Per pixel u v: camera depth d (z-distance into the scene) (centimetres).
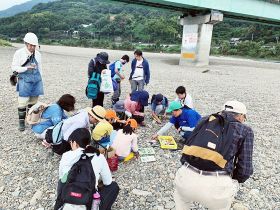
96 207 280
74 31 13575
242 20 3384
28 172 443
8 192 390
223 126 268
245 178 276
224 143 259
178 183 279
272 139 676
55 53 3091
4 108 757
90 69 671
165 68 2252
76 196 264
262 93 1327
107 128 459
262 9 2916
